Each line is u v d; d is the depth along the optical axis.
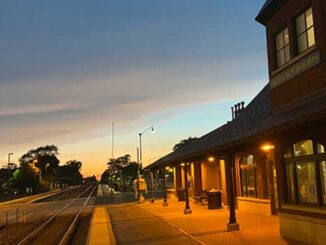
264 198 21.16
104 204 45.25
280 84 14.88
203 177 30.88
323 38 12.41
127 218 25.11
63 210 41.56
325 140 11.45
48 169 182.12
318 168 12.06
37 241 21.67
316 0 12.73
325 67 12.27
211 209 25.45
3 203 62.62
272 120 13.45
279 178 14.12
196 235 15.67
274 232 15.02
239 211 23.06
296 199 13.30
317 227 12.20
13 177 102.62
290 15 14.31
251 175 22.92
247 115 20.34
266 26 16.14
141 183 42.03
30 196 85.88
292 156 13.45
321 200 12.05
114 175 127.69
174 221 20.77
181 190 37.19
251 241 13.64
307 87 13.20
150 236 16.55
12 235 24.28
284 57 15.05
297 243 12.74
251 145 14.31
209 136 25.88
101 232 19.39
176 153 31.83
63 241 19.77
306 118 9.23
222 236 15.02
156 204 35.88
